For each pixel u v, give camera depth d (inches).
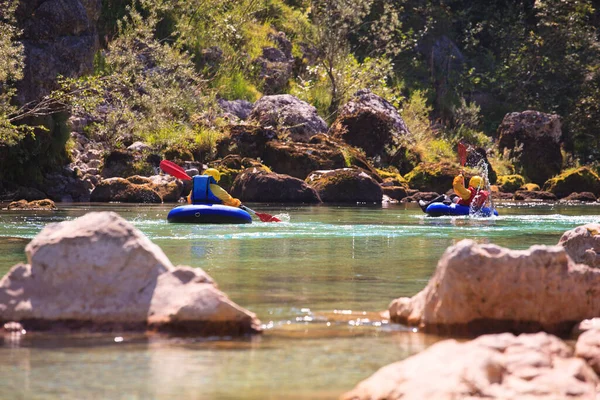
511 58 3531.0
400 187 2190.0
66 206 1651.1
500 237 1062.4
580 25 3580.2
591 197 2377.0
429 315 467.8
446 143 2901.1
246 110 2571.4
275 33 3068.4
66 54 1947.6
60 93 1870.1
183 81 2436.0
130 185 1881.2
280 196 1968.5
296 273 701.9
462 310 460.1
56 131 1994.3
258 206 1784.0
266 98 2475.4
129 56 2295.8
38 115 1910.7
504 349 338.0
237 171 2049.7
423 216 1481.3
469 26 3636.8
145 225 1177.4
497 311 462.0
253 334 453.4
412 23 3516.2
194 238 996.6
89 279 457.4
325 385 355.6
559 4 3506.4
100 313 450.9
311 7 3248.0
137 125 2202.3
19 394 341.1
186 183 1989.4
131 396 339.3
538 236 1074.7
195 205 1248.8
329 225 1240.8
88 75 2026.3
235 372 375.6
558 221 1379.2
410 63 3398.1
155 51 2380.7
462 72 3494.1
